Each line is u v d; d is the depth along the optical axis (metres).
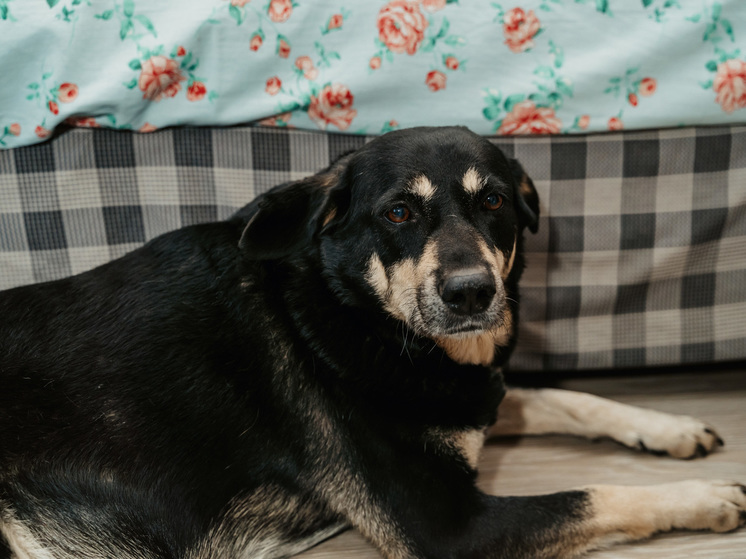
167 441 1.28
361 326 1.39
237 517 1.33
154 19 1.61
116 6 1.59
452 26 1.66
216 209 1.83
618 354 1.97
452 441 1.36
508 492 1.56
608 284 1.90
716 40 1.66
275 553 1.39
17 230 1.78
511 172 1.53
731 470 1.58
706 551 1.33
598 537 1.31
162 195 1.80
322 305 1.40
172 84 1.67
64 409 1.26
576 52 1.68
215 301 1.39
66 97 1.62
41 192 1.75
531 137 1.78
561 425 1.74
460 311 1.25
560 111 1.72
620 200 1.82
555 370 2.00
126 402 1.28
